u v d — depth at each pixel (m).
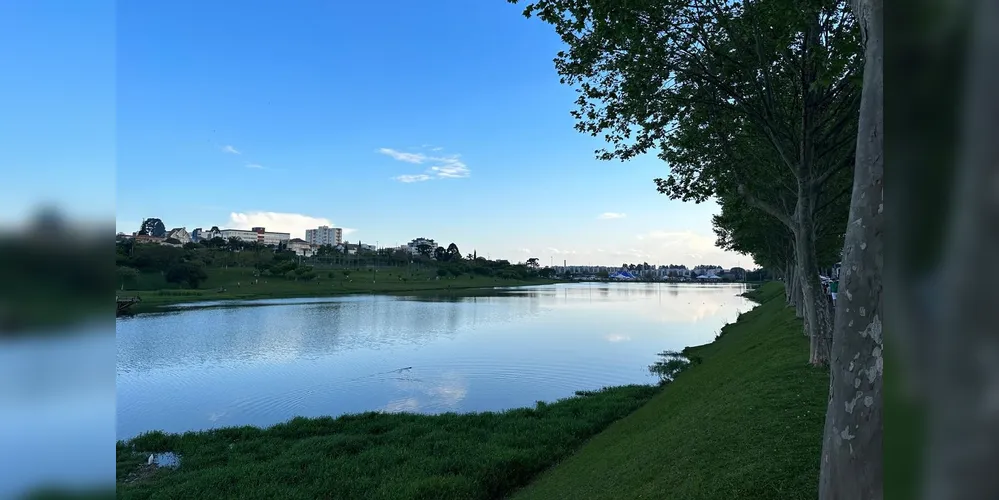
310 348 40.97
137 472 14.52
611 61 14.57
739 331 37.47
